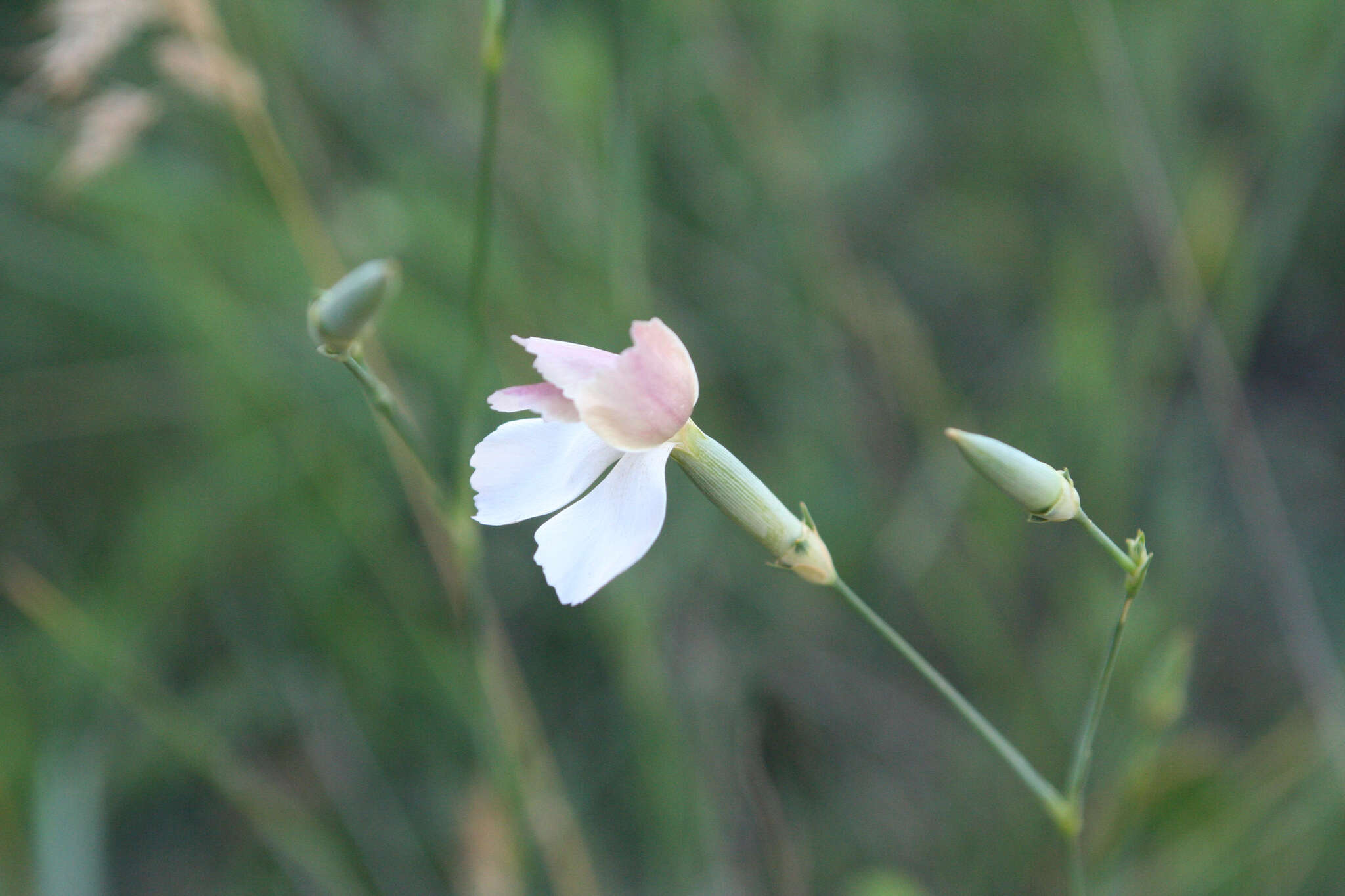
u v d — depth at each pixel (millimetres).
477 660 626
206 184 700
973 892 668
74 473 742
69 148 687
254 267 709
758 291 742
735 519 562
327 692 679
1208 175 688
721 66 712
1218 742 663
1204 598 691
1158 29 754
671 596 670
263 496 682
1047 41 786
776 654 686
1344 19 692
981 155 839
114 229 692
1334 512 778
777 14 765
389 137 763
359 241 694
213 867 682
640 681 650
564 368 554
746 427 744
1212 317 681
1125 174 758
